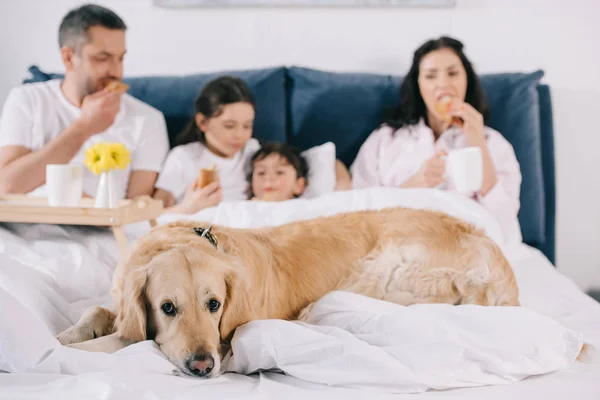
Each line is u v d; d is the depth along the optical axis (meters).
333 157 2.72
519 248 2.41
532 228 2.76
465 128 2.64
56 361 1.20
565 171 3.01
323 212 2.14
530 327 1.34
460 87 2.70
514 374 1.28
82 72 2.62
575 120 3.00
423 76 2.72
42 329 1.24
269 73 2.84
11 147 2.57
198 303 1.37
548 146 2.88
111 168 2.00
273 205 2.19
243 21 3.04
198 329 1.33
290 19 3.04
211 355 1.29
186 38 3.06
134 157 2.69
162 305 1.36
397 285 1.77
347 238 1.83
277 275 1.68
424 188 2.30
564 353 1.32
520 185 2.75
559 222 3.03
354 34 3.03
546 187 2.87
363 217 1.91
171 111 2.83
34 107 2.64
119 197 2.62
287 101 2.88
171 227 1.63
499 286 1.76
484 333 1.33
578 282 3.04
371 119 2.82
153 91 2.85
